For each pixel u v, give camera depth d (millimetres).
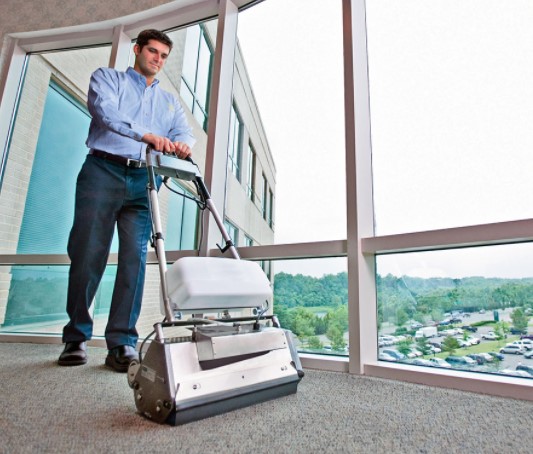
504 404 1077
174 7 2396
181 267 1009
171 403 844
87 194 1565
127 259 1605
